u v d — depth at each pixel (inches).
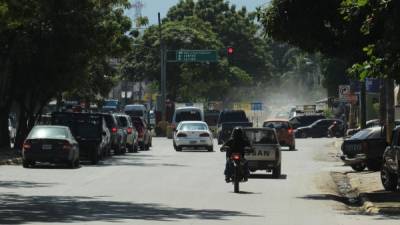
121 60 6673.2
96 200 1392.7
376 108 4948.3
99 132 2496.3
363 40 1551.4
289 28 1583.4
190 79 6574.8
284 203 1405.0
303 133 5059.1
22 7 2092.8
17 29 2669.8
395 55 1190.3
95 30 2768.2
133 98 7613.2
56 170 2151.8
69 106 4446.4
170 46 6535.4
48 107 5300.2
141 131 3464.6
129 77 6619.1
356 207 1409.9
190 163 2544.3
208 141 3358.8
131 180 1855.3
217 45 6835.6
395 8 1152.8
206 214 1200.2
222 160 2719.0
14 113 4185.5
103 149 2704.2
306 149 3587.6
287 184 1819.6
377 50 1222.9
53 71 2829.7
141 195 1501.0
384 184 1664.6
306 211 1283.2
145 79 6643.7
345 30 1542.8
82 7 2726.4
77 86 2997.0
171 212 1218.6
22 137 2982.3
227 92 7135.8
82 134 2484.0
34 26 2687.0
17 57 2669.8
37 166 2311.8
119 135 3019.2
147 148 3523.6
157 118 5728.3
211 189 1651.1
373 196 1533.0
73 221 1086.4
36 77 2839.6
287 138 3459.6
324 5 1551.4
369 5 1176.8
